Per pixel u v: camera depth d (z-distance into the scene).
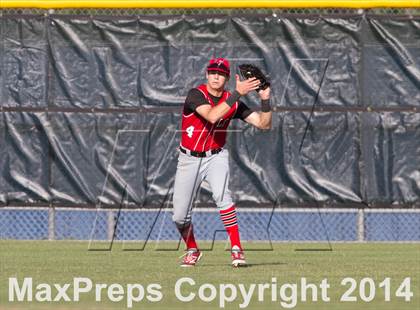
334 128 33.69
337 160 33.75
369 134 33.72
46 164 34.12
